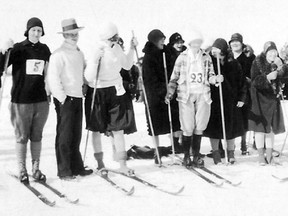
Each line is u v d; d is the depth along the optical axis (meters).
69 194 4.39
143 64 5.61
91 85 5.06
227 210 3.94
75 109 4.84
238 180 4.88
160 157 5.93
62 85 4.76
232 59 5.65
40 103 4.64
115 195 4.36
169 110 5.50
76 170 5.04
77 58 4.84
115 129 5.01
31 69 4.53
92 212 3.89
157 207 4.02
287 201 4.16
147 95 5.62
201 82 5.28
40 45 4.64
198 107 5.31
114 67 4.98
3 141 7.61
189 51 5.34
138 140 7.66
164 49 5.75
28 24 4.55
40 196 4.25
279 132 5.62
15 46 4.54
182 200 4.21
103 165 5.23
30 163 5.65
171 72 5.76
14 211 3.92
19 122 4.58
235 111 5.73
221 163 5.65
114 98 4.98
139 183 4.76
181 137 6.25
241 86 5.68
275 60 5.88
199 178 4.96
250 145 7.02
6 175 5.05
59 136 4.84
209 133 5.62
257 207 4.00
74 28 4.75
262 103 5.54
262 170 5.32
